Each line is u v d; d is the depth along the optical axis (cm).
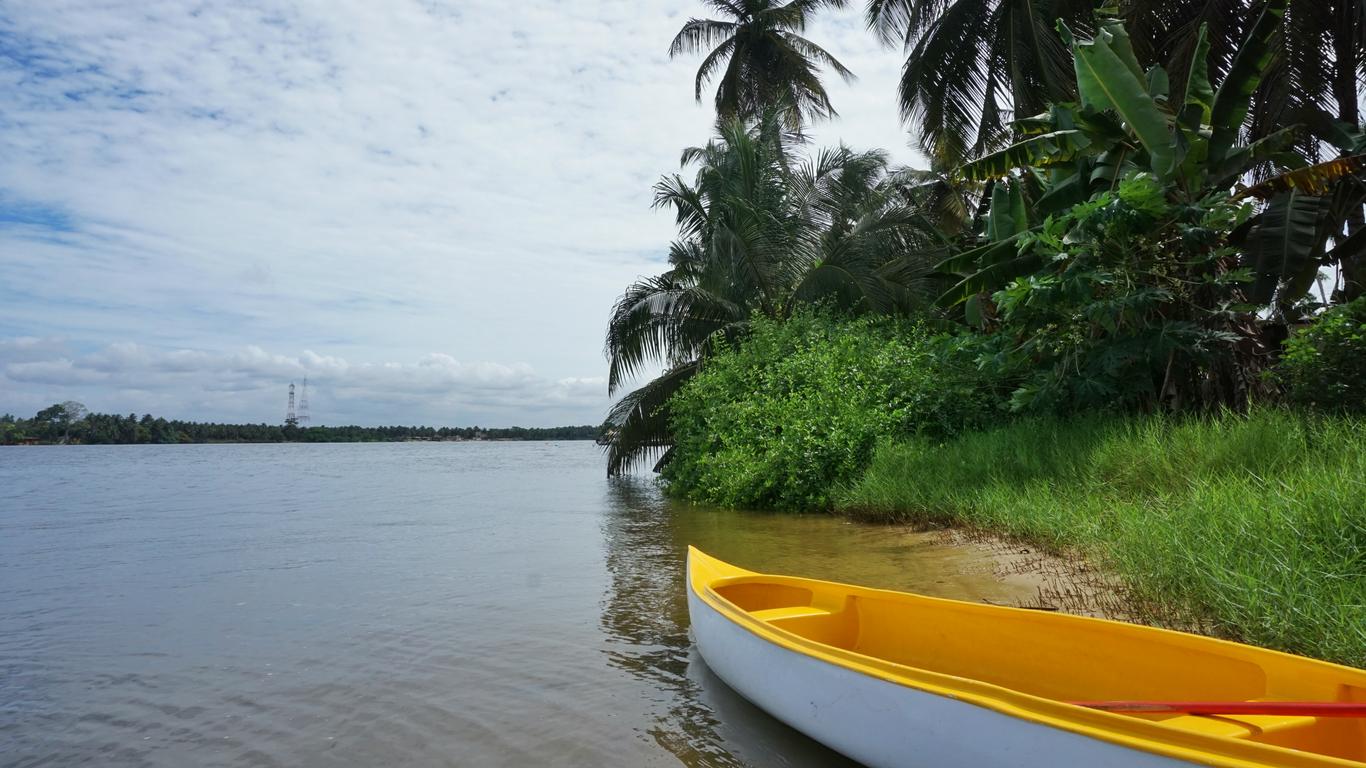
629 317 1850
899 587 664
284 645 615
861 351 1452
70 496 2283
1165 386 1041
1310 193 1035
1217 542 528
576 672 526
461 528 1314
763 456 1399
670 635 610
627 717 446
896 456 1139
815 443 1272
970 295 1257
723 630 477
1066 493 824
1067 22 1484
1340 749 314
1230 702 337
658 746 407
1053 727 287
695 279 1970
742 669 455
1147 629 382
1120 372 1058
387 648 596
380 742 425
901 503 1014
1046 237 1037
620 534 1138
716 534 1064
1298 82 1216
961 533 859
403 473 3616
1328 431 705
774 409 1437
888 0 1798
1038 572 670
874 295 1680
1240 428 777
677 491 1736
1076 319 1074
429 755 407
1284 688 334
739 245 1784
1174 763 256
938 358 1288
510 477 3105
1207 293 1052
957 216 2098
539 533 1211
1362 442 668
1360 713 292
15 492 2475
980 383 1271
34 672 559
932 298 1683
